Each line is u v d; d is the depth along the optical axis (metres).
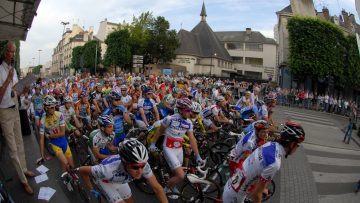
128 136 6.97
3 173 5.37
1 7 5.94
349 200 6.00
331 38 27.14
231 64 61.41
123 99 8.65
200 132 7.01
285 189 6.36
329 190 6.52
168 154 4.80
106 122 4.52
